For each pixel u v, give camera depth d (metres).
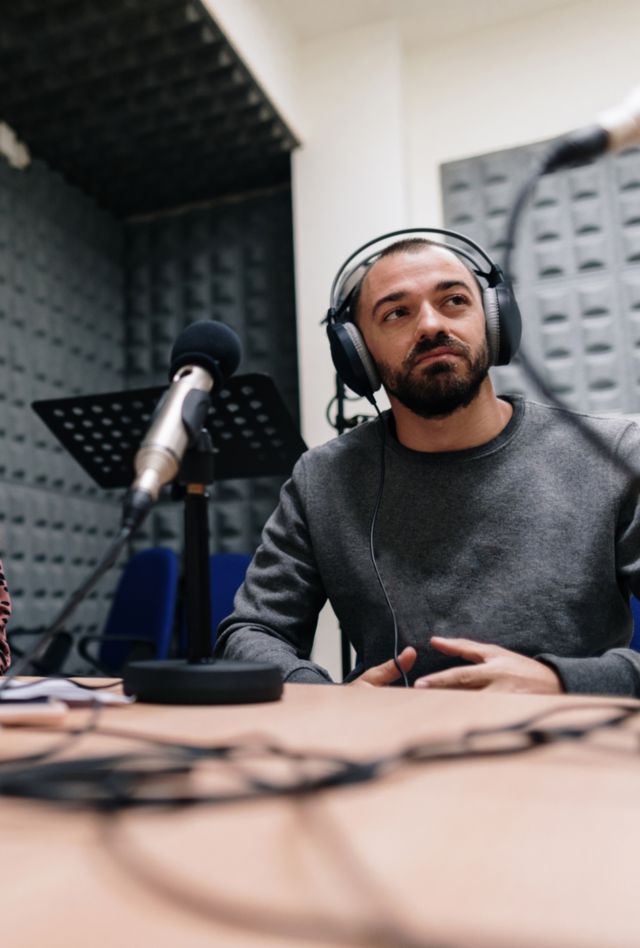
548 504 1.35
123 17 3.07
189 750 0.49
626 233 3.40
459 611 1.32
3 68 3.33
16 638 3.40
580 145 0.81
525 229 3.51
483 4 3.56
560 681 0.99
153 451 0.75
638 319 3.33
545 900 0.26
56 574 3.69
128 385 4.30
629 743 0.50
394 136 3.60
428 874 0.28
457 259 1.44
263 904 0.26
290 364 3.99
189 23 3.07
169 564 2.85
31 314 3.70
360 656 1.42
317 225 3.64
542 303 3.45
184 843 0.32
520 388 3.43
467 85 3.69
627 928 0.23
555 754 0.48
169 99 3.50
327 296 3.58
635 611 1.60
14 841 0.33
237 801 0.38
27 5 3.04
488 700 0.74
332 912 0.25
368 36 3.68
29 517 3.56
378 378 1.47
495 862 0.30
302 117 3.73
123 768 0.44
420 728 0.58
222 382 0.89
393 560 1.38
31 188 3.78
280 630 1.40
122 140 3.79
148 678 0.78
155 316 4.30
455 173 3.65
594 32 3.54
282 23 3.61
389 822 0.35
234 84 3.39
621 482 1.34
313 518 1.47
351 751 0.50
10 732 0.60
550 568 1.31
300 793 0.40
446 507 1.38
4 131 3.60
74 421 1.80
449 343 1.34
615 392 3.33
